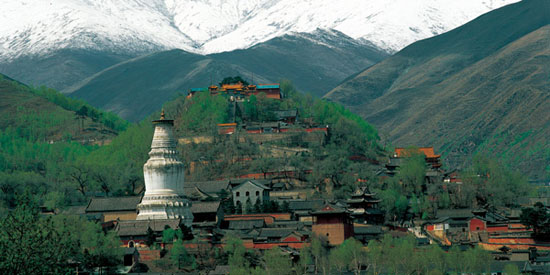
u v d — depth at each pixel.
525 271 186.62
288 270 167.50
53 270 83.94
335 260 180.25
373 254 177.75
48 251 84.62
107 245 173.50
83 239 171.25
